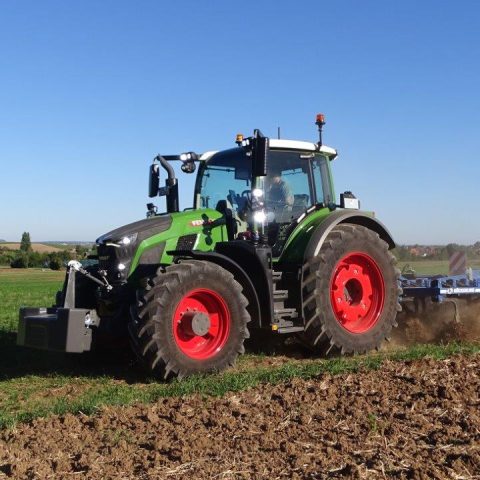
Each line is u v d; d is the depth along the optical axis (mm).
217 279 6480
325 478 3531
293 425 4445
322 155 8133
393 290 7902
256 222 7148
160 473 3672
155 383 6273
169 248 7035
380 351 7781
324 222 7430
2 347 8945
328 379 5723
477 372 5766
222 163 7750
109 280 6887
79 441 4324
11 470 3797
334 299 7465
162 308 6145
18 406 5691
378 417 4551
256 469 3695
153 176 8078
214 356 6430
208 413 4840
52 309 6734
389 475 3553
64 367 7473
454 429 4227
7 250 94875
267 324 6887
